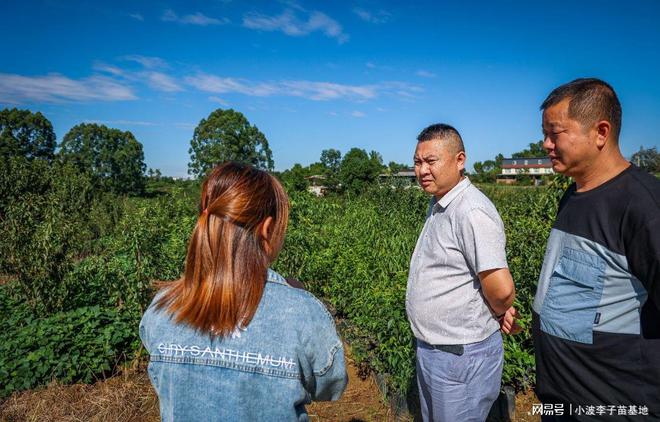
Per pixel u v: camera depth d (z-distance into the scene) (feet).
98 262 18.70
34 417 12.62
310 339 4.14
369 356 14.43
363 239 23.59
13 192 36.04
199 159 161.68
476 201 7.66
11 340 15.29
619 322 5.75
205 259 4.11
